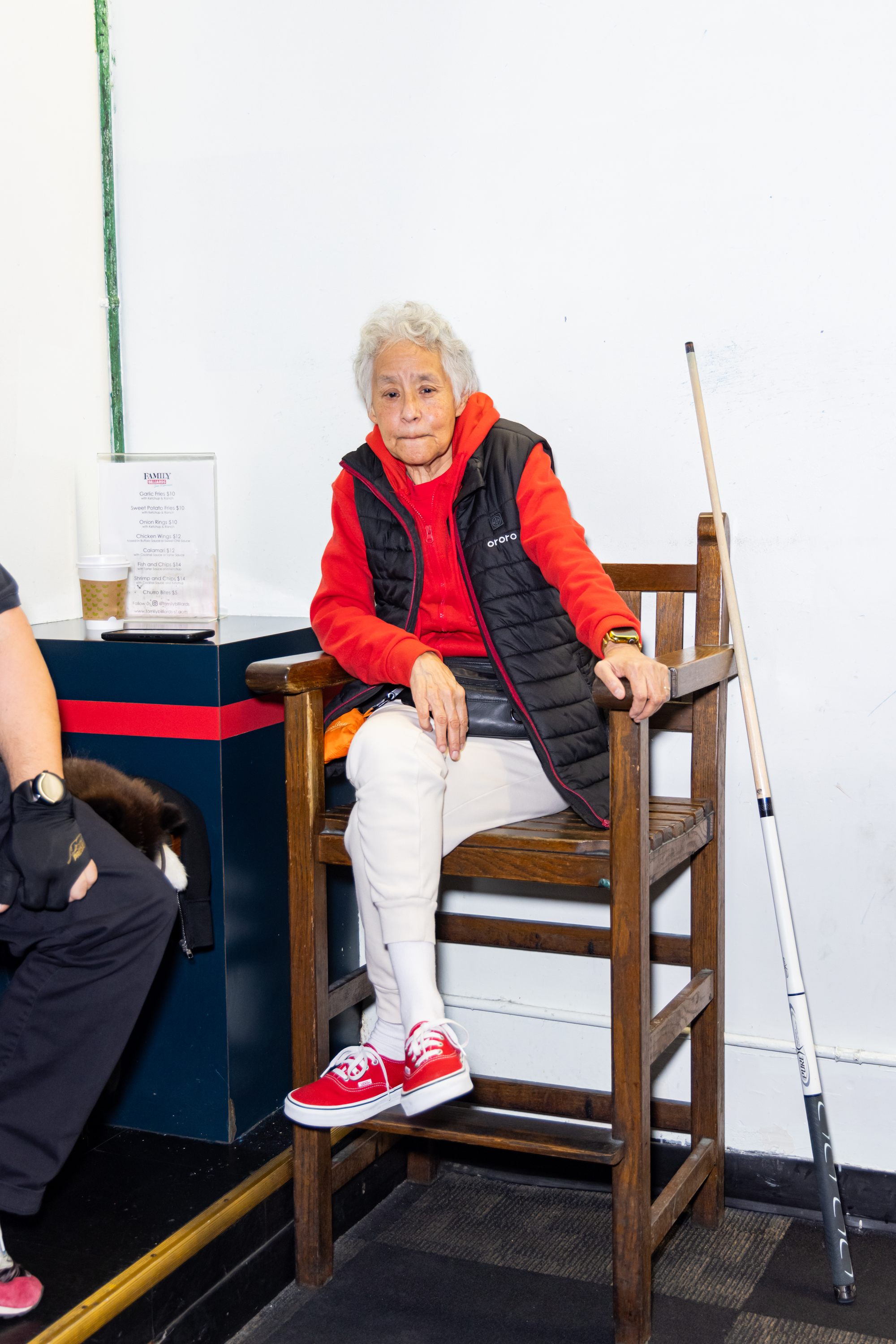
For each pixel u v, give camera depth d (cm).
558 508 156
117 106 210
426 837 144
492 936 186
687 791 186
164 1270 137
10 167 188
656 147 178
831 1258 153
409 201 194
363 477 165
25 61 190
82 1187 155
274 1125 175
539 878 146
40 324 195
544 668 157
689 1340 146
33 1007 134
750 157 173
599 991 194
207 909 164
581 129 182
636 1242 142
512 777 155
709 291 178
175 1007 169
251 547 211
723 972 175
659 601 182
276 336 205
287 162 201
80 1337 125
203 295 209
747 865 182
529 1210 183
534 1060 198
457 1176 196
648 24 176
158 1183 156
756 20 171
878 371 170
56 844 127
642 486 185
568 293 186
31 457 194
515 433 164
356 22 193
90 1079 135
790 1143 182
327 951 160
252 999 173
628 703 134
